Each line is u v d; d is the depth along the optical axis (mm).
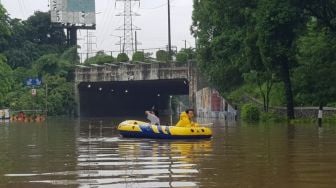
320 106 32188
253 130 29156
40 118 62594
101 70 73938
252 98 51375
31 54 92750
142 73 69750
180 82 73688
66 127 39469
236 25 42844
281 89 47219
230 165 13336
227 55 46625
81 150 18391
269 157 15086
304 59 40469
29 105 74812
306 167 12820
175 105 102250
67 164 14070
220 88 56500
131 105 88938
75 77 77625
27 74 83188
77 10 100188
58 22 98750
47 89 78125
